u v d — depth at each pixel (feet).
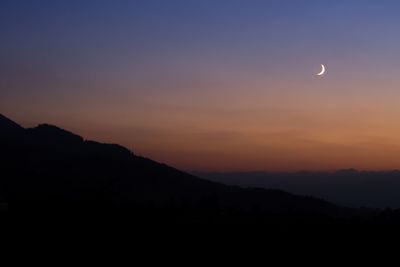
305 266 89.76
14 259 84.07
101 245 96.53
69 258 87.30
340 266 90.02
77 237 100.89
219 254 95.45
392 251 99.40
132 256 91.20
